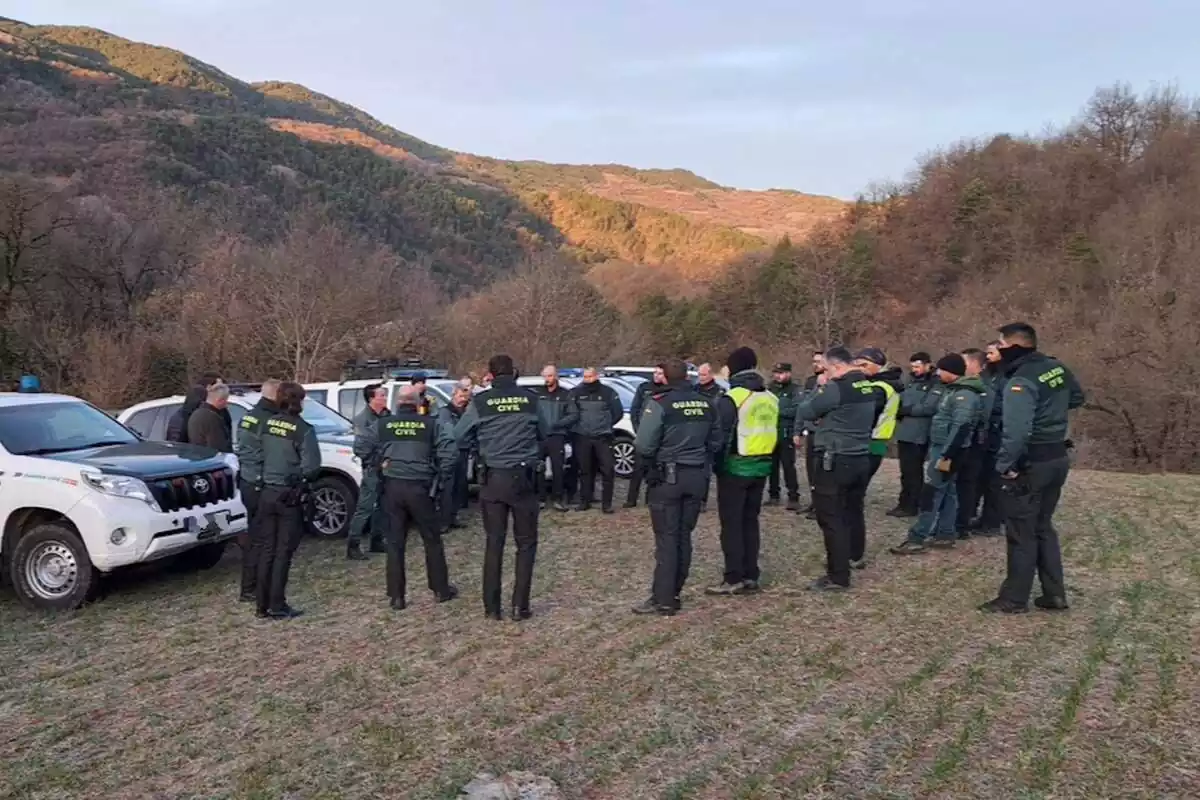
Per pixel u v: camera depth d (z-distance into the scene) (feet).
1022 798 11.93
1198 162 134.41
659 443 20.81
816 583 23.04
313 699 16.12
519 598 20.80
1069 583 22.94
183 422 30.99
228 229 124.47
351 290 94.27
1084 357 82.94
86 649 19.42
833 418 22.33
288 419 21.45
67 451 24.84
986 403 27.73
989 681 16.11
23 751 14.23
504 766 13.26
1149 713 14.49
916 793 12.14
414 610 21.97
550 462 35.47
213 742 14.38
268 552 21.44
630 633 19.57
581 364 112.88
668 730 14.39
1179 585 22.52
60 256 95.86
